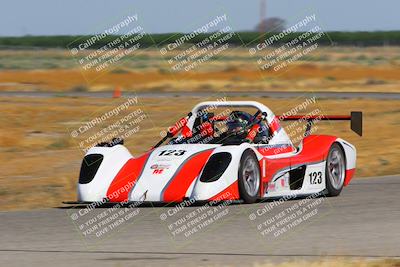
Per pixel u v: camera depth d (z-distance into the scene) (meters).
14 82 166.88
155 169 38.97
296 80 180.00
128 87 155.50
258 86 161.62
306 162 41.94
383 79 190.75
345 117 44.34
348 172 44.41
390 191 44.47
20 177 52.78
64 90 148.00
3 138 72.31
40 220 35.91
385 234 31.05
